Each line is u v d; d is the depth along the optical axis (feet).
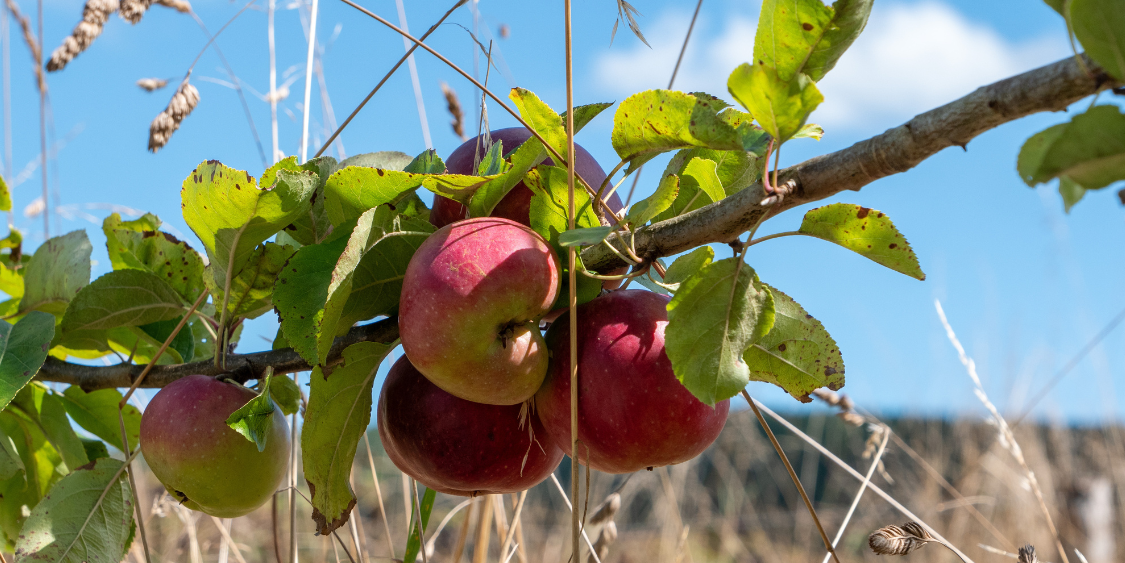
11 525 4.91
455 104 7.01
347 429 3.58
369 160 4.25
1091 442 15.17
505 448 3.60
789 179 2.74
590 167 3.61
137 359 5.07
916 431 15.33
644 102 2.94
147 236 4.52
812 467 17.75
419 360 2.99
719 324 2.93
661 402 3.14
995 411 6.71
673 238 3.10
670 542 11.61
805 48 2.67
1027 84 2.20
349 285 3.09
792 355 3.38
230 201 3.51
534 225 3.39
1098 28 2.04
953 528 13.03
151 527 9.53
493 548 11.57
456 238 3.03
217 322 4.39
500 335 3.02
